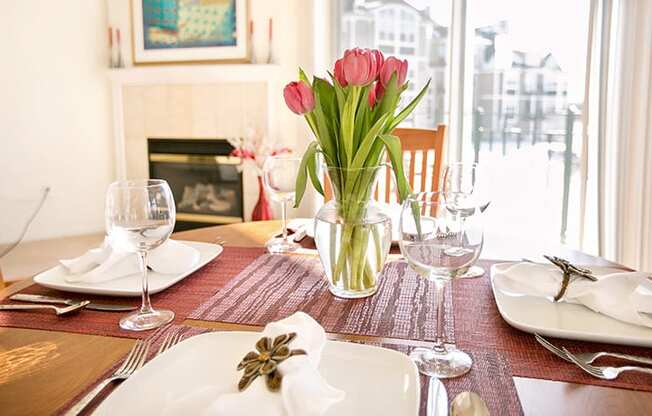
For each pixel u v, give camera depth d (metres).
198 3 3.63
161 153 3.90
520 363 0.73
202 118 3.75
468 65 3.39
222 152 3.76
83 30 3.87
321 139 0.97
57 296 1.00
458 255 0.74
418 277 1.09
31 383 0.69
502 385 0.66
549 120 3.33
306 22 3.43
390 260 1.20
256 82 3.61
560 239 3.39
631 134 2.91
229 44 3.62
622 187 2.96
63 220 4.02
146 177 3.98
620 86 2.89
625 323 0.83
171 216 0.89
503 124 3.41
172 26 3.71
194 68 3.65
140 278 1.06
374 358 0.69
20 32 3.73
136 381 0.63
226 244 1.37
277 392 0.53
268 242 1.37
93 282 1.02
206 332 0.81
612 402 0.63
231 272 1.14
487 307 0.93
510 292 0.97
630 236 2.98
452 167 1.63
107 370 0.72
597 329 0.81
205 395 0.55
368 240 0.96
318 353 0.60
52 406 0.64
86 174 4.04
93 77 3.95
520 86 3.34
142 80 3.80
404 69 0.95
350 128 0.92
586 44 3.04
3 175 3.82
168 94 3.79
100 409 0.58
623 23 2.85
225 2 3.58
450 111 3.38
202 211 3.98
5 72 3.73
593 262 1.19
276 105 3.62
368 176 0.95
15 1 3.69
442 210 0.76
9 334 0.84
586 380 0.68
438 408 0.61
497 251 1.28
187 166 3.95
